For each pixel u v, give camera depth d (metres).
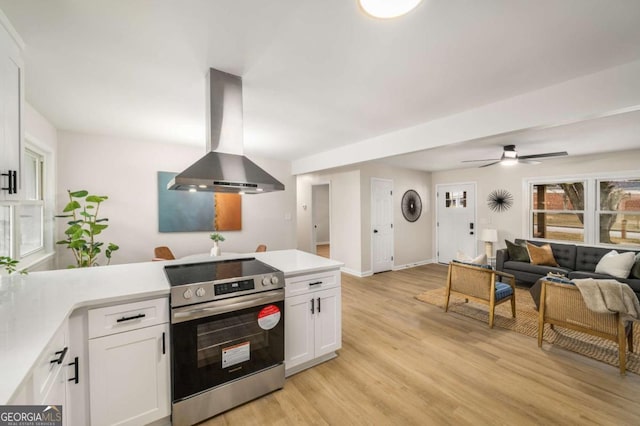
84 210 3.07
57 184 3.20
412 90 2.20
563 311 2.54
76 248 2.95
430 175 6.83
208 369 1.73
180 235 4.02
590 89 1.94
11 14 1.31
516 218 5.40
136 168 3.68
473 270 3.29
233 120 2.00
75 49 1.63
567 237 4.84
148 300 1.59
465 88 2.16
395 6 1.27
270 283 1.98
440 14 1.33
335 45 1.60
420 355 2.51
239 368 1.85
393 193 6.01
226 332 1.80
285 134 3.45
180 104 2.47
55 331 1.12
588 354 2.52
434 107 2.56
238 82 1.99
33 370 0.94
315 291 2.28
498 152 4.35
